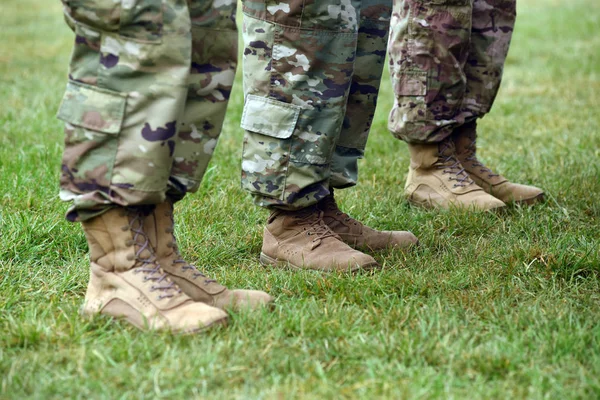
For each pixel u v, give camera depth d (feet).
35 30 44.83
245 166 11.42
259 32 10.87
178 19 8.55
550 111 24.35
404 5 14.14
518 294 10.61
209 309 9.14
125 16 8.39
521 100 26.27
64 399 7.57
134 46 8.51
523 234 13.56
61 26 47.21
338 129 11.27
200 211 14.17
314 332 9.11
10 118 22.47
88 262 11.69
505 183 15.34
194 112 9.30
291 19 10.66
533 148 19.75
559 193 15.51
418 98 14.51
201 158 9.47
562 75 30.50
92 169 8.77
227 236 13.28
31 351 8.61
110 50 8.55
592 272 11.35
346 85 11.14
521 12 51.47
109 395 7.61
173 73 8.61
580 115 23.61
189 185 9.47
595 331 8.95
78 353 8.48
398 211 14.79
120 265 9.31
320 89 10.98
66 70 32.19
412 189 15.51
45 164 17.03
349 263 11.49
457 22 13.96
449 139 15.12
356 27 11.00
